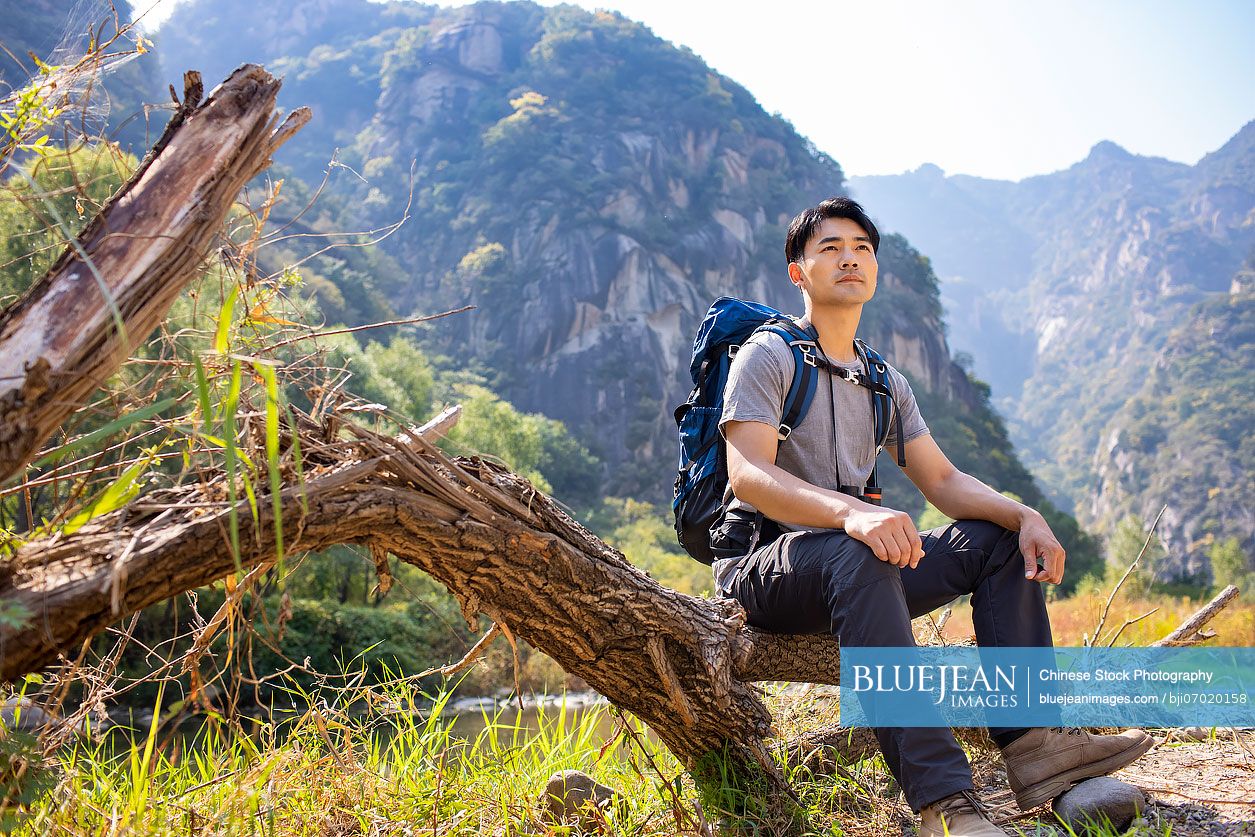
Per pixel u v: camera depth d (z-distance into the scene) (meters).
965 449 99.94
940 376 118.50
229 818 1.72
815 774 2.39
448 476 1.70
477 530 1.68
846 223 2.37
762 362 2.22
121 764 2.06
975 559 2.14
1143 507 152.50
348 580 19.56
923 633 3.10
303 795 2.02
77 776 1.85
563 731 2.62
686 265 111.38
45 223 1.64
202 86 1.47
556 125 126.62
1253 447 147.12
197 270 1.45
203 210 1.38
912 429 2.43
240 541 1.44
